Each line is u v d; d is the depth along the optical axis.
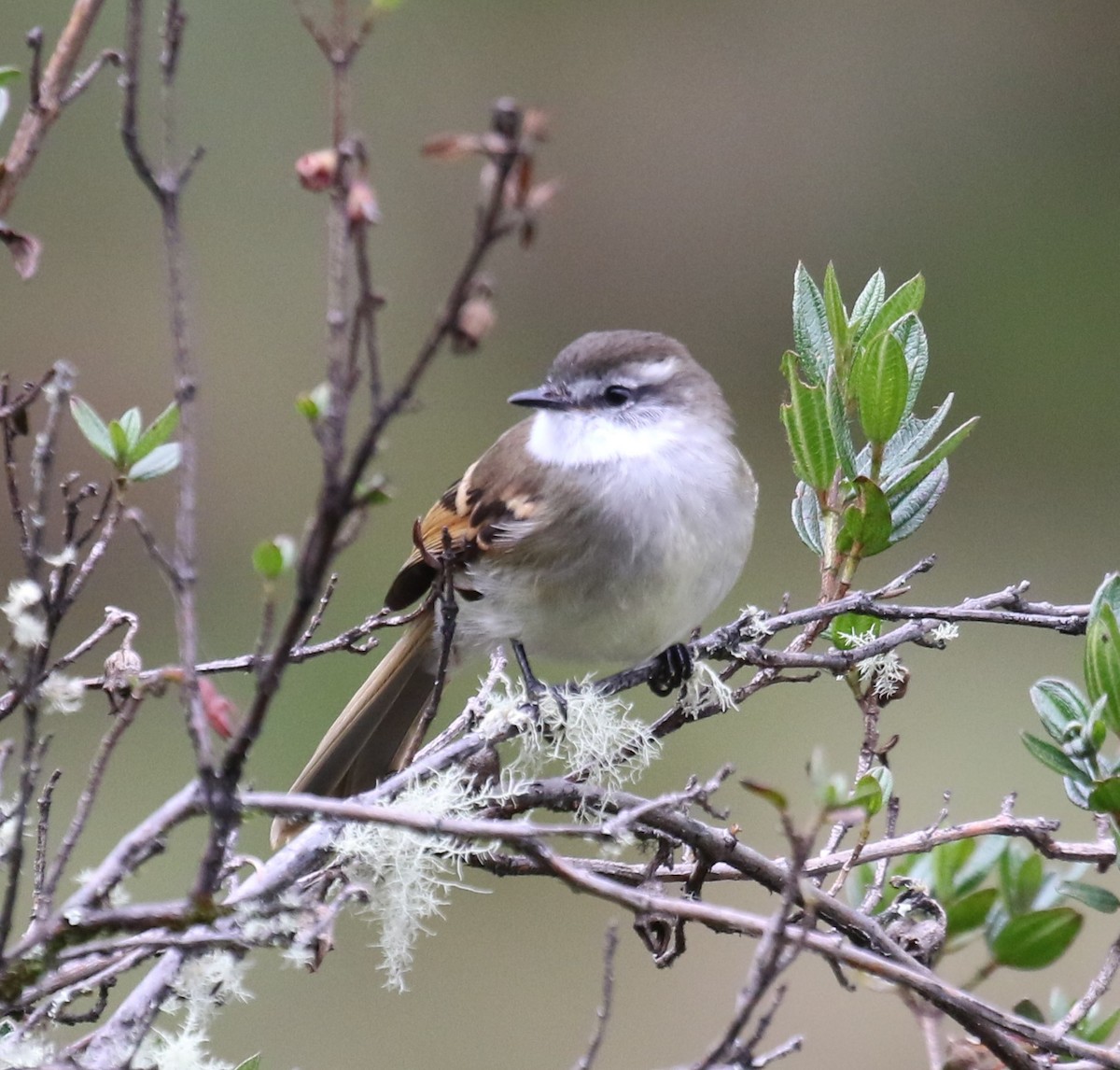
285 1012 11.88
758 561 17.62
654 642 8.82
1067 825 14.20
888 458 7.30
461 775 6.07
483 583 8.75
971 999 4.91
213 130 18.78
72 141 18.30
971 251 20.73
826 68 21.47
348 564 16.81
